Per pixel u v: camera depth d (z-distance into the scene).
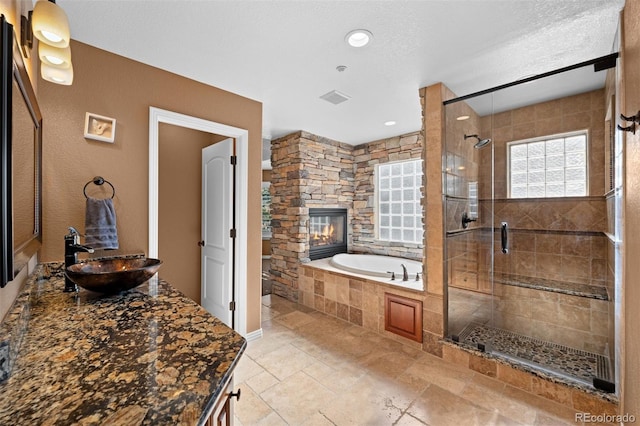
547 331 2.58
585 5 1.52
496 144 2.85
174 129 3.26
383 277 3.06
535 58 2.05
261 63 2.11
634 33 1.24
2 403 0.59
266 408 1.78
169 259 3.21
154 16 1.60
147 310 1.17
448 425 1.64
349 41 1.85
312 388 1.98
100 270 1.69
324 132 3.97
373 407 1.79
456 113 2.59
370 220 4.46
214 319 1.08
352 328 3.01
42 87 1.71
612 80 1.95
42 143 1.68
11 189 0.87
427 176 2.51
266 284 4.85
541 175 2.67
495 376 2.10
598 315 2.32
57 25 1.08
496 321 2.80
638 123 1.12
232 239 2.76
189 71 2.23
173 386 0.66
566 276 2.58
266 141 4.50
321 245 4.29
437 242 2.45
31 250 1.24
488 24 1.68
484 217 2.91
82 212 1.84
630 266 1.36
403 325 2.68
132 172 2.04
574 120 2.49
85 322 1.04
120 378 0.69
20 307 1.05
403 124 3.59
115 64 1.97
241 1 1.49
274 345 2.63
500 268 2.82
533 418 1.70
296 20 1.64
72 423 0.54
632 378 1.31
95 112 1.89
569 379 1.85
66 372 0.71
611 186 2.10
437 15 1.60
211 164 3.09
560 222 2.61
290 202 4.02
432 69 2.21
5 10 0.99
